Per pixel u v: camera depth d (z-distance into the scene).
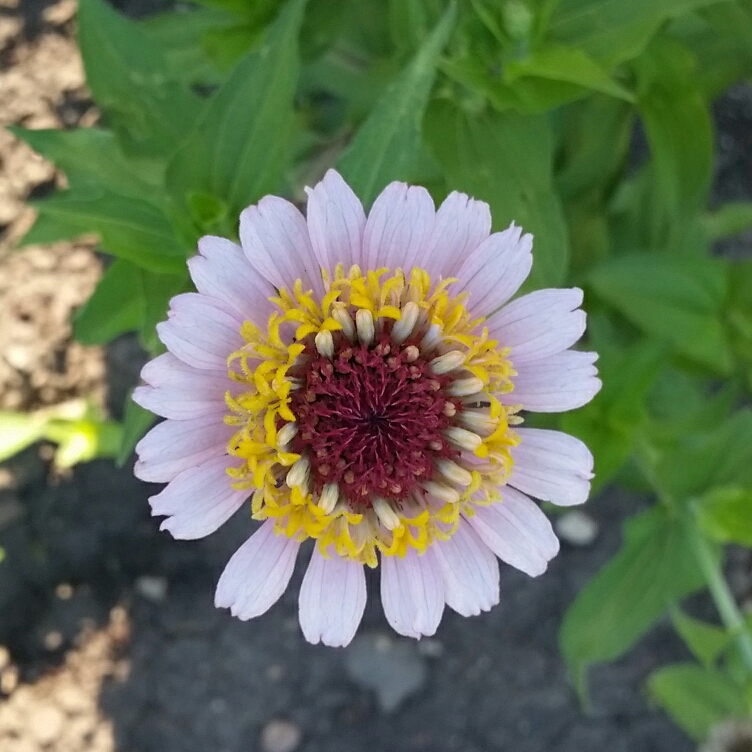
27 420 0.20
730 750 0.17
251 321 0.10
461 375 0.10
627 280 0.16
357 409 0.10
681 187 0.15
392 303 0.10
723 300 0.16
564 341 0.10
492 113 0.13
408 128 0.11
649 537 0.16
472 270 0.10
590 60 0.12
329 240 0.09
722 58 0.16
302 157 0.19
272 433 0.09
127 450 0.12
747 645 0.15
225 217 0.12
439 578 0.10
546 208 0.13
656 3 0.12
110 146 0.14
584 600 0.15
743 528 0.15
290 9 0.11
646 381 0.15
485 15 0.12
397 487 0.10
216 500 0.10
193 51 0.17
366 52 0.17
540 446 0.10
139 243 0.12
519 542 0.10
